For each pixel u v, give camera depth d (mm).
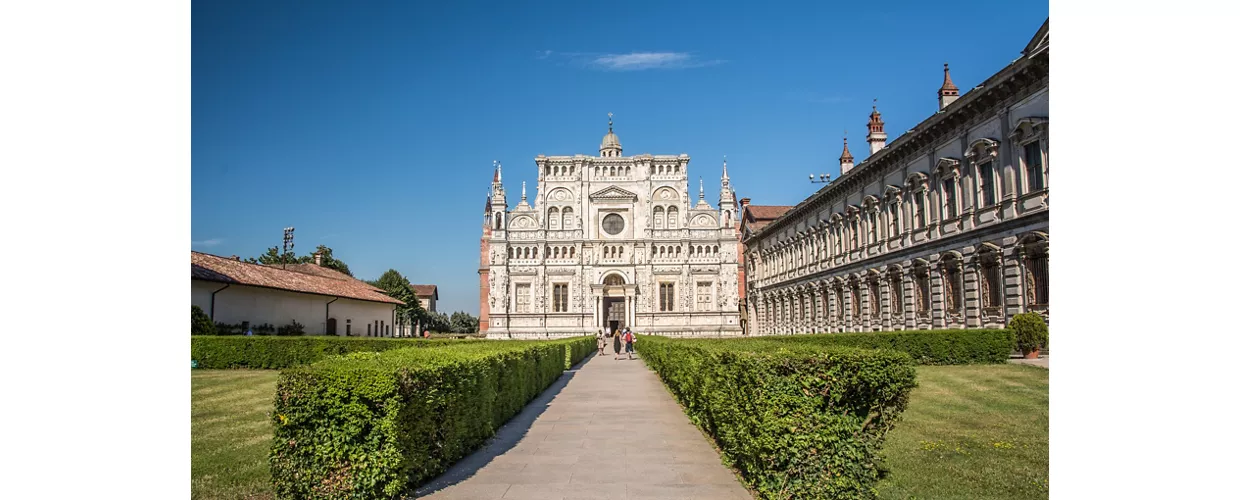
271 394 26312
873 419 11141
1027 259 33531
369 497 11125
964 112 38375
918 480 12273
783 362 11047
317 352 41875
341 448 10961
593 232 98312
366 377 11211
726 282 97312
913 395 21703
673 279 98000
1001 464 13281
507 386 20250
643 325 96500
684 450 16109
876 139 63906
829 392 10734
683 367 21938
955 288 40625
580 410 23000
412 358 13867
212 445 16141
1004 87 34438
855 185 55906
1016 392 21906
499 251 95875
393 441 11227
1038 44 31484
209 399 24797
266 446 16016
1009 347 31188
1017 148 34031
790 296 74062
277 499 11023
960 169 39594
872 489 10805
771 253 82750
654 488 12750
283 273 60938
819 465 10625
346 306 67438
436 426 13648
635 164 99938
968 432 16172
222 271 49719
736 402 13008
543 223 97438
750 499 12016
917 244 44781
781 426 10828
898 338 31438
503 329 94562
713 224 99312
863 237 54531
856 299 56531
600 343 68625
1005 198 34906
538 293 96250
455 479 13430
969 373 26875
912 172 45656
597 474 13820
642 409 23266
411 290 140125
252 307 52344
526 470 14164
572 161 99312
